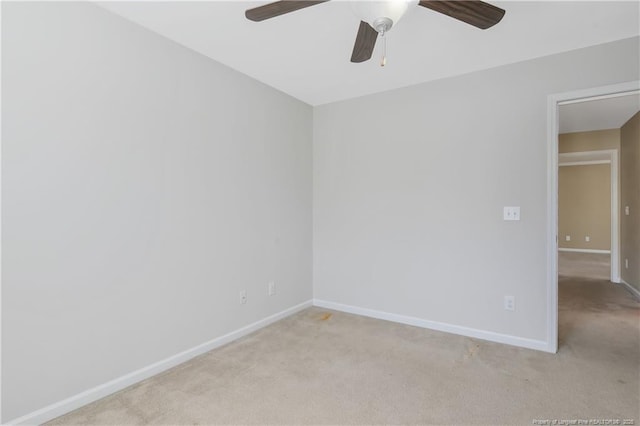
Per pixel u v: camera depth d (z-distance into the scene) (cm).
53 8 177
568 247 843
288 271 349
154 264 225
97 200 195
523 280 269
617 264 494
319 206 380
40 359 174
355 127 353
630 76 232
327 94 344
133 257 213
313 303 387
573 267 612
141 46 217
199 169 255
